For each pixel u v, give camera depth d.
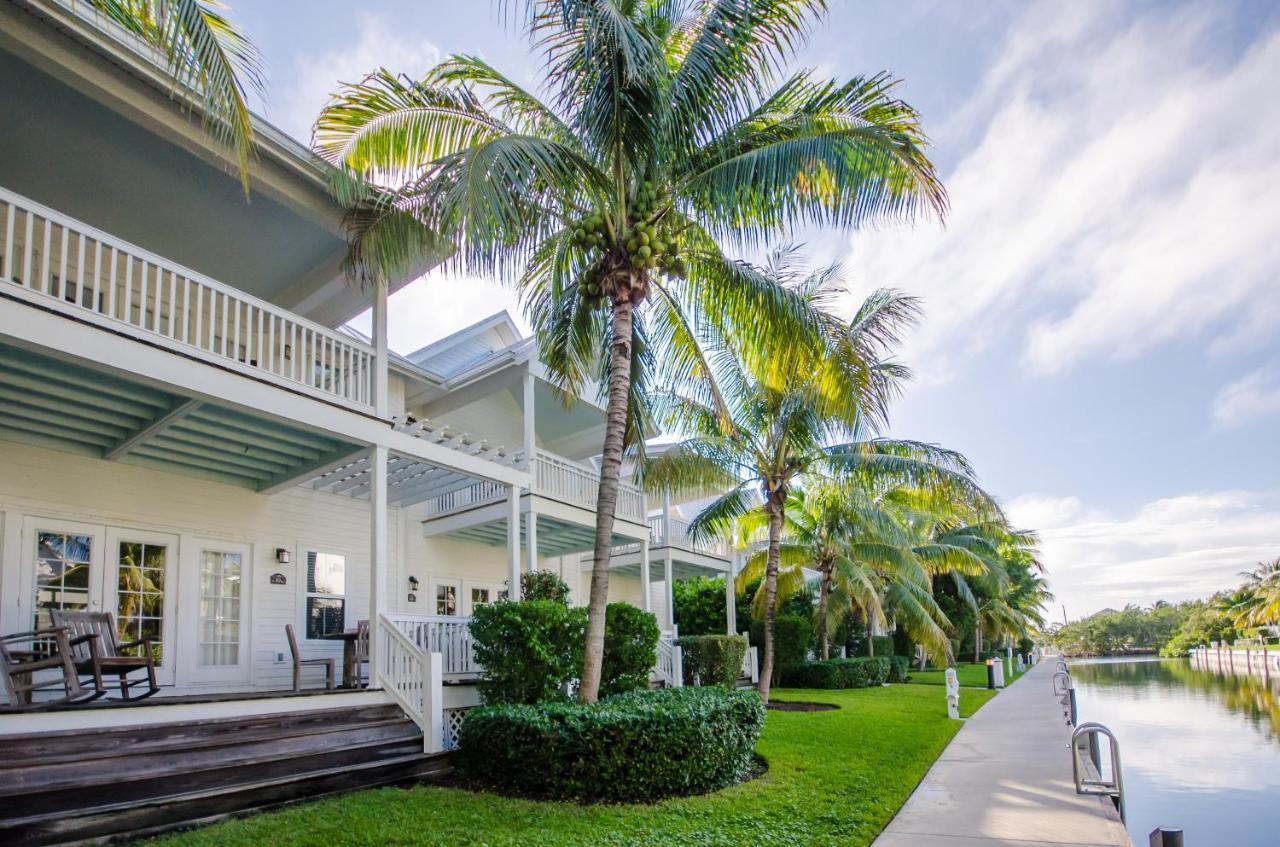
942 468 14.80
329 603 12.43
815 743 10.11
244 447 9.93
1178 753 15.77
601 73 8.01
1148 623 114.44
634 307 9.38
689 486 15.32
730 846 5.54
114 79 7.07
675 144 8.59
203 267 11.04
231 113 6.02
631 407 11.09
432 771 7.91
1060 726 12.96
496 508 13.52
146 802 5.64
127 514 9.90
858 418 10.36
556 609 9.54
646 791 6.97
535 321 10.88
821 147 8.16
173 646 10.10
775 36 8.36
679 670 15.03
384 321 9.75
